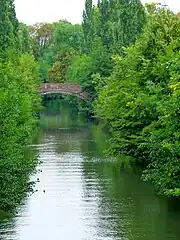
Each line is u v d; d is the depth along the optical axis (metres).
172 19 38.22
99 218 28.05
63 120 99.44
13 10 85.38
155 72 33.41
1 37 74.75
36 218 28.27
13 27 82.31
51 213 29.17
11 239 24.80
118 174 40.22
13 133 28.12
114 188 35.16
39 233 25.64
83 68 103.12
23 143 41.06
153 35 37.91
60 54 146.12
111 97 42.16
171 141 26.62
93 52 98.56
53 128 82.50
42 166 44.19
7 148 26.48
